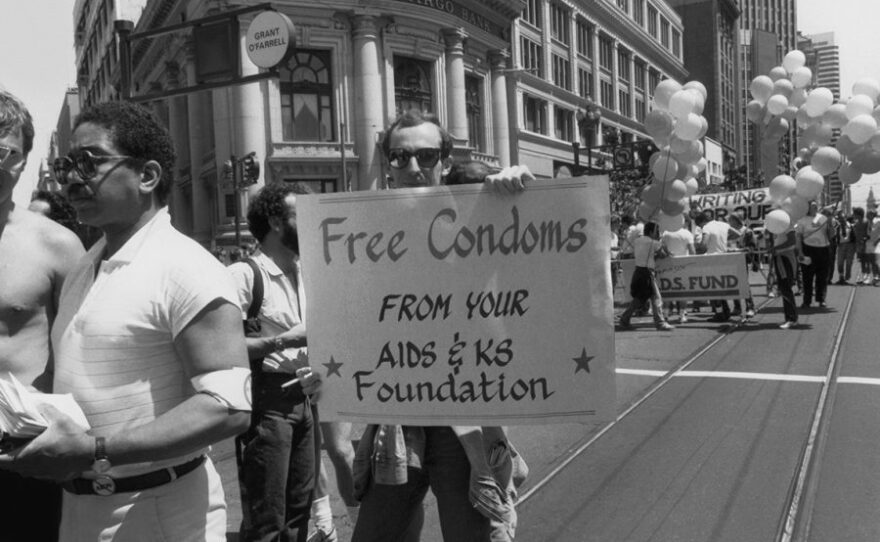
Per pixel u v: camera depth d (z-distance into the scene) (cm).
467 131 3841
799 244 1313
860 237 1919
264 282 357
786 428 601
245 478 350
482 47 4022
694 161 1285
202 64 1096
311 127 3234
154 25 4059
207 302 191
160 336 194
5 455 175
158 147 205
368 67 3262
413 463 261
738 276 1254
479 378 250
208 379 189
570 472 514
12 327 259
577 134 5400
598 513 438
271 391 351
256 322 355
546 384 246
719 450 548
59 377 201
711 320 1324
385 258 256
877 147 1260
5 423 174
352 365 259
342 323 260
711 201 2011
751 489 467
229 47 1077
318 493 396
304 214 262
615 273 2112
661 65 7388
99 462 179
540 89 4878
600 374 242
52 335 213
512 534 262
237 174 2447
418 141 272
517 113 4559
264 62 1138
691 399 714
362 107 3266
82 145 196
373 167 3256
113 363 191
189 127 3706
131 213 202
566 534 410
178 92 1110
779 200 1209
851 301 1508
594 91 5725
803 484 471
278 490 347
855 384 750
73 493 204
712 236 1315
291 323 362
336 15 3222
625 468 517
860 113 1258
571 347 244
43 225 272
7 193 253
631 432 609
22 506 272
